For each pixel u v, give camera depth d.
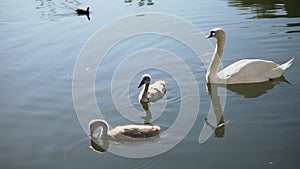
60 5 22.72
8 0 24.12
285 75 12.69
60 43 16.42
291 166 8.21
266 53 14.21
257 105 10.91
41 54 15.34
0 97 12.02
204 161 8.53
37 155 9.09
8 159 8.98
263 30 16.27
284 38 15.27
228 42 15.40
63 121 10.55
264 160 8.45
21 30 18.38
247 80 12.43
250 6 19.70
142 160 8.70
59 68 13.98
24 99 11.84
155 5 20.94
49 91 12.28
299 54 13.91
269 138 9.23
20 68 14.12
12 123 10.55
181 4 20.77
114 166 8.54
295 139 9.12
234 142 9.18
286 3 19.78
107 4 22.12
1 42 16.84
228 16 18.33
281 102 10.95
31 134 10.00
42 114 10.96
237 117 10.32
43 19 20.02
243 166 8.29
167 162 8.57
